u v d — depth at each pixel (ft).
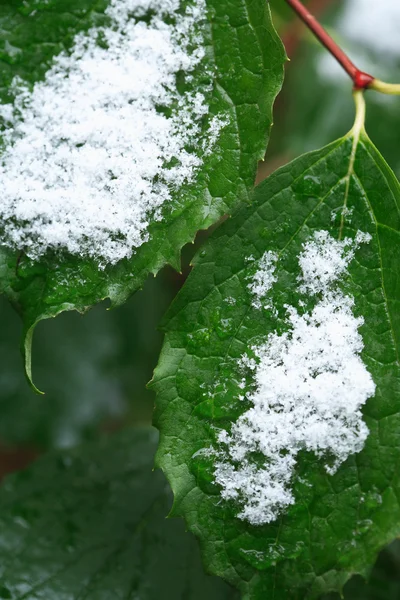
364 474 0.98
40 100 0.98
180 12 0.98
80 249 0.97
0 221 0.97
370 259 0.99
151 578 1.08
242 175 0.97
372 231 0.99
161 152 0.98
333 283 0.98
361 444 0.98
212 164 0.98
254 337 0.98
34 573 1.07
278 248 0.98
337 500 0.98
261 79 0.97
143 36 0.98
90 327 1.32
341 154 0.99
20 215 0.97
